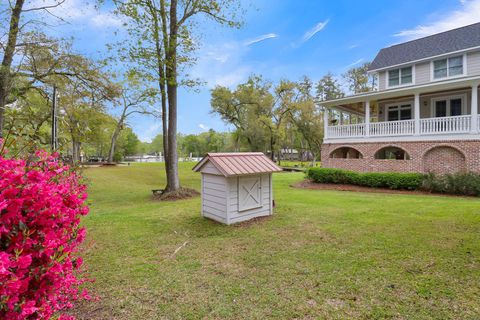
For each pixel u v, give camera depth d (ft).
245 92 94.79
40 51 31.73
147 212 23.44
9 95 30.12
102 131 85.35
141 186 45.50
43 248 5.11
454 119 35.58
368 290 9.43
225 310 8.44
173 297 9.25
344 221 18.47
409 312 8.13
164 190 34.60
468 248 12.82
